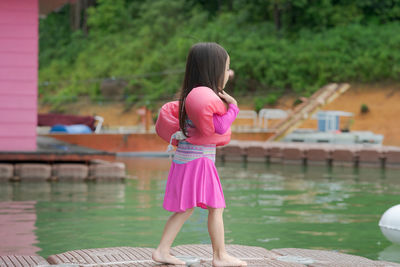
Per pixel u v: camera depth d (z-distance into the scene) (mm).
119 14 45812
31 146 11344
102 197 8773
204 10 43062
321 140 19828
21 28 11242
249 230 6281
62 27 50812
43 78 43594
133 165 15000
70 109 36906
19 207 7680
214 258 3473
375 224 6719
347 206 8195
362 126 26219
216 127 3301
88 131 18859
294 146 17359
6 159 10773
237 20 37625
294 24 36062
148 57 38438
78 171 11055
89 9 46750
